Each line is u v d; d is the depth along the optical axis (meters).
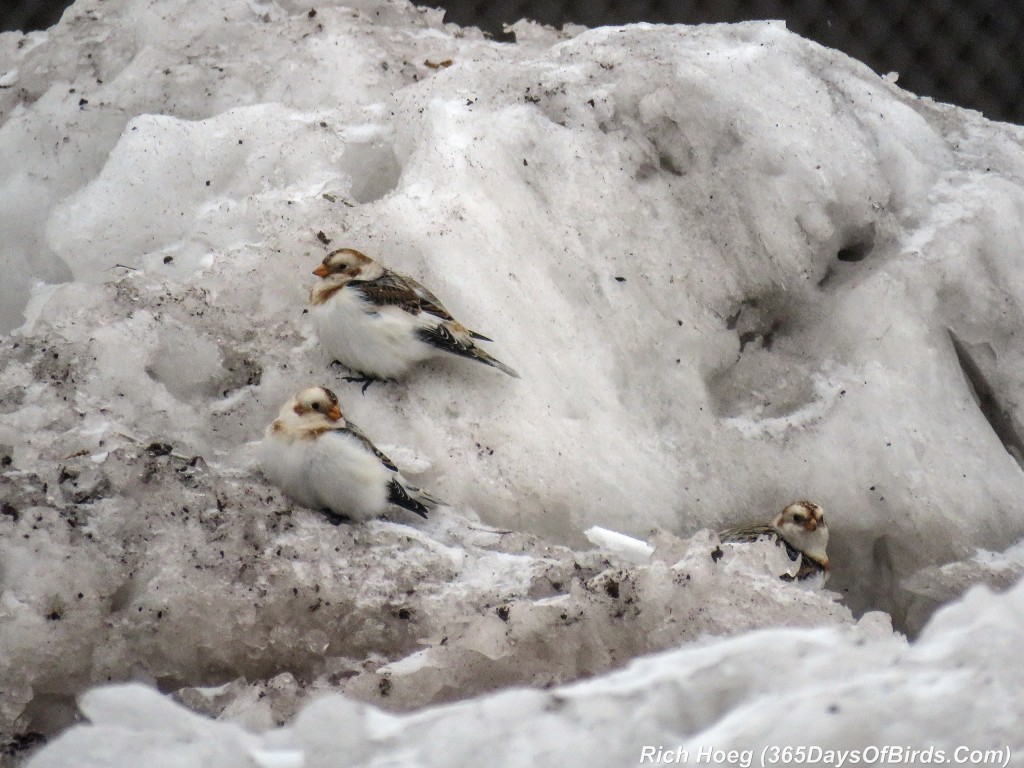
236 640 8.67
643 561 9.74
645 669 6.15
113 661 8.45
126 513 8.99
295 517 9.38
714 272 12.05
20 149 13.32
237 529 9.09
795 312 12.36
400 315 10.41
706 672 5.73
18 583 8.47
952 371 12.26
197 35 14.31
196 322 10.80
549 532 10.51
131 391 10.20
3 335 12.34
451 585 9.12
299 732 5.80
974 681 5.19
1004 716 5.01
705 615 8.75
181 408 10.29
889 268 12.35
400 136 12.52
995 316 12.54
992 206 12.92
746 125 12.52
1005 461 12.09
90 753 5.93
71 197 12.34
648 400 11.41
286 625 8.75
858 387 11.94
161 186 12.38
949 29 18.72
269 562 8.93
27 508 8.81
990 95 18.91
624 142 12.28
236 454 10.09
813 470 11.58
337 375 10.75
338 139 12.55
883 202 12.70
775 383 12.02
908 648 5.68
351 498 9.45
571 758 5.42
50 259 12.70
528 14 17.19
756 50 13.14
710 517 11.07
